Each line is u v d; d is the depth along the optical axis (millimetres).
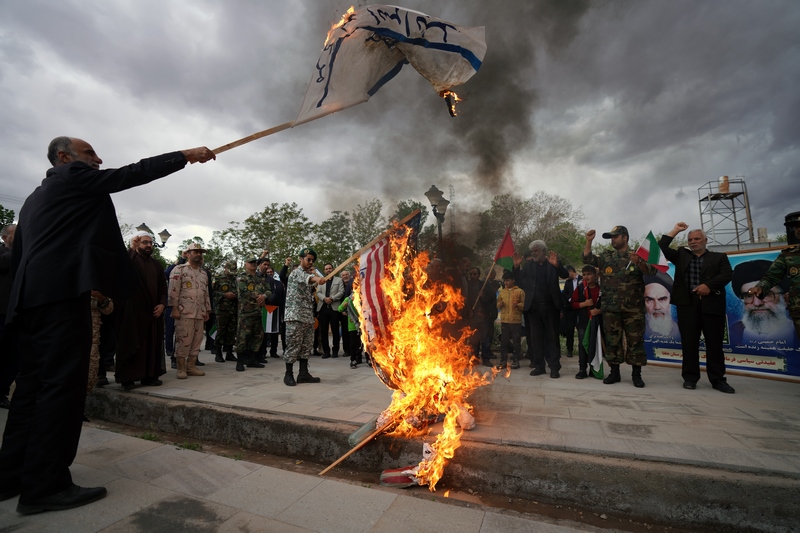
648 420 3738
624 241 5602
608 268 5684
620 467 2799
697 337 5258
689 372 5277
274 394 4957
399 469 3225
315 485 3025
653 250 5629
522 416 3891
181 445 4031
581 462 2887
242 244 23500
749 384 5633
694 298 5234
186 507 2674
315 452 3734
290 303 5664
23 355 2846
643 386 5398
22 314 2717
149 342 5449
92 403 5219
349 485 3033
